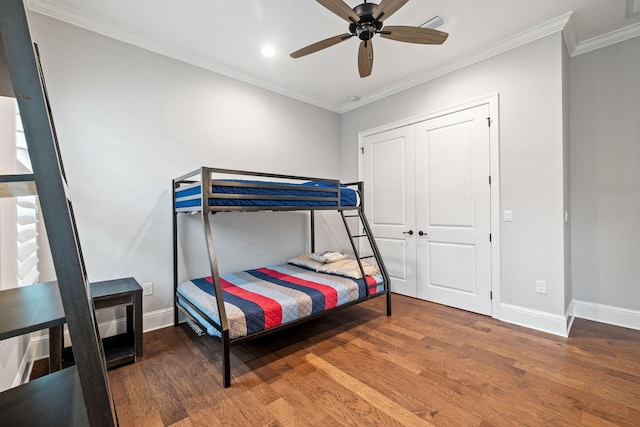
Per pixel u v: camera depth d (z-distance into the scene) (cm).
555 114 262
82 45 246
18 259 164
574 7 240
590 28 267
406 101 376
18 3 56
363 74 248
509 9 242
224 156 334
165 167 291
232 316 201
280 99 388
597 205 286
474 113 314
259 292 255
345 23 255
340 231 458
